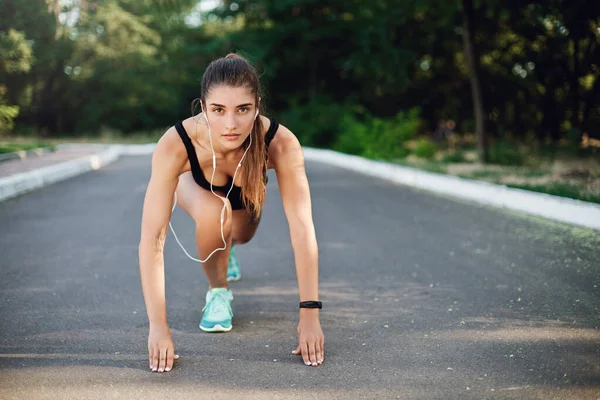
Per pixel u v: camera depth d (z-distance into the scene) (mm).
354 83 37688
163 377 2975
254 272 5273
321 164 20844
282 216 8578
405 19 20703
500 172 13844
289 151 3199
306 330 3191
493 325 3750
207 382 2916
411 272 5230
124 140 36500
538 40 17906
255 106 2895
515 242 6496
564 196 9297
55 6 26625
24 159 18547
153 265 3117
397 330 3689
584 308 4082
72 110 40781
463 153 20469
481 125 17047
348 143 24969
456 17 18609
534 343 3404
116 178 14305
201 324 3699
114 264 5508
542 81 19031
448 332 3635
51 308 4152
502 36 22578
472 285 4754
